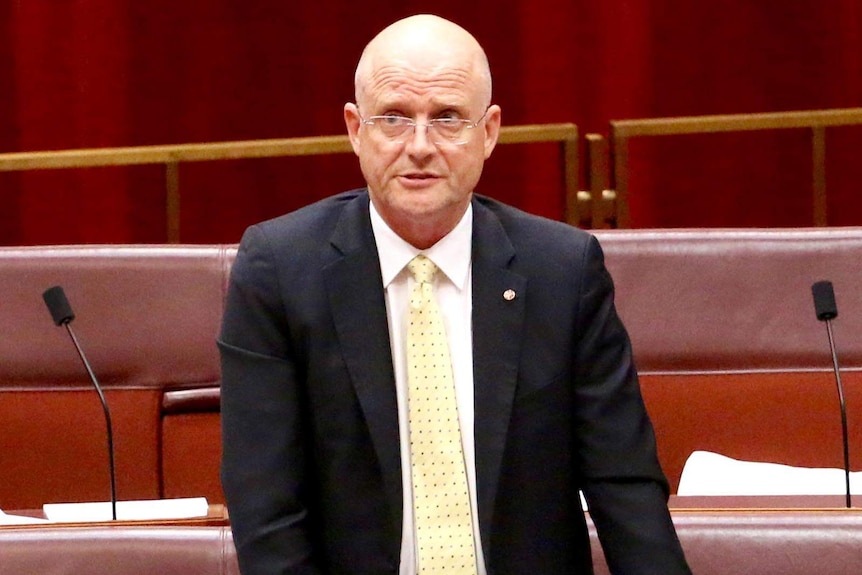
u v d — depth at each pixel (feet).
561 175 46.34
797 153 53.98
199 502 28.43
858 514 22.68
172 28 55.21
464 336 21.45
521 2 55.93
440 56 20.29
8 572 21.94
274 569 20.39
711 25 56.24
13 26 54.39
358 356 20.90
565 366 21.09
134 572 22.04
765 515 22.67
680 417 33.37
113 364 33.60
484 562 20.88
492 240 21.50
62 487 33.45
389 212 20.94
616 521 20.95
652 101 56.44
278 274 21.21
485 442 20.72
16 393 33.58
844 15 56.39
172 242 46.09
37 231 55.21
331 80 56.24
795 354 33.42
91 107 55.06
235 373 21.15
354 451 20.89
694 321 33.55
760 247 33.86
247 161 55.57
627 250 33.91
